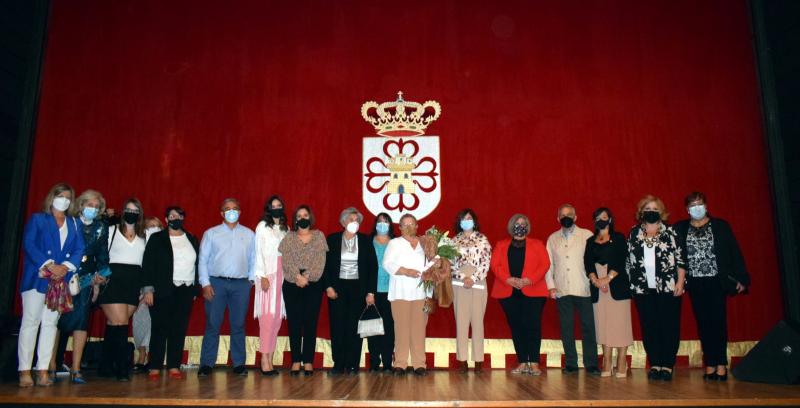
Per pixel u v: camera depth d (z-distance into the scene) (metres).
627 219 6.34
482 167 6.54
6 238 6.06
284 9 6.99
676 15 6.79
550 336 6.18
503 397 3.77
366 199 6.52
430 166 6.56
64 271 4.40
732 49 6.65
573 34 6.82
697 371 5.66
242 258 5.37
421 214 6.46
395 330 5.21
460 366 6.05
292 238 5.20
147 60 6.89
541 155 6.54
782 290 6.01
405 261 5.20
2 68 6.09
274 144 6.68
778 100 6.26
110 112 6.77
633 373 5.49
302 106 6.76
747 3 6.66
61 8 6.95
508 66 6.77
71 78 6.84
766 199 6.29
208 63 6.89
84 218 4.66
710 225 4.92
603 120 6.59
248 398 3.68
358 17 6.95
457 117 6.67
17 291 6.12
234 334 5.34
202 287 5.21
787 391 4.03
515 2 6.93
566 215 5.64
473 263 5.61
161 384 4.49
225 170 6.62
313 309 5.20
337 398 3.69
